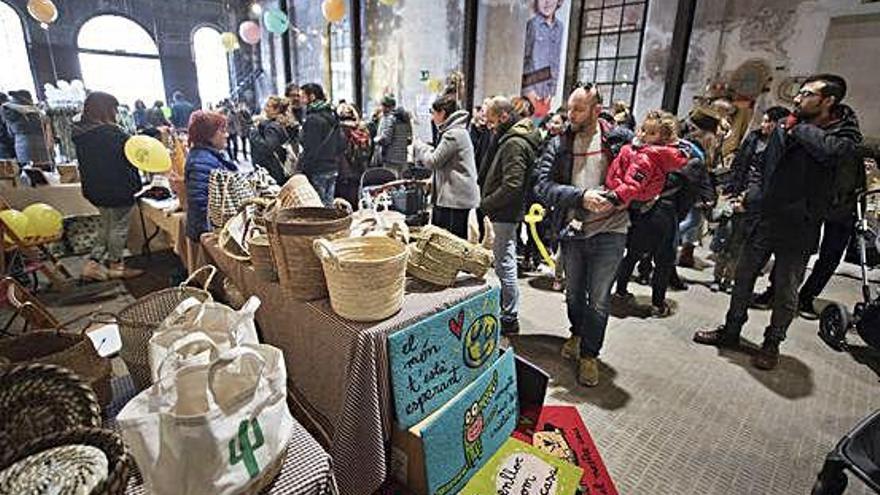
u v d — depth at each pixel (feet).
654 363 7.84
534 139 7.66
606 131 6.56
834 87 6.30
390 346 3.66
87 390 2.46
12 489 1.87
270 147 13.39
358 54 26.48
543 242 11.71
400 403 3.85
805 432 6.19
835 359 8.11
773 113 9.68
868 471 3.85
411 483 4.14
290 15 32.35
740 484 5.27
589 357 7.11
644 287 11.47
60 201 11.74
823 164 6.61
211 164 7.48
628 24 15.97
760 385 7.27
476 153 11.36
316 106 12.65
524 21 18.70
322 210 4.41
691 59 14.67
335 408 3.85
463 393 4.43
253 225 4.80
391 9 23.88
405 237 4.50
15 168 11.02
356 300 3.56
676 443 5.90
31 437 2.36
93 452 2.03
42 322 5.09
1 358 3.47
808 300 10.12
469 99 21.03
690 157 8.89
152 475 2.13
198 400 2.34
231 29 42.83
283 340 4.45
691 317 9.75
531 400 5.53
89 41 38.42
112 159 10.16
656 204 9.12
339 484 3.71
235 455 2.21
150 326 3.92
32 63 36.19
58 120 20.10
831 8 12.01
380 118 17.25
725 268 11.12
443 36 21.45
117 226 10.77
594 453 5.62
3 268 8.11
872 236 9.53
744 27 13.52
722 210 11.57
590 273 6.82
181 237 9.30
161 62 42.06
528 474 4.51
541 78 18.56
